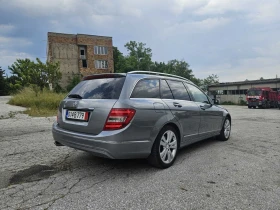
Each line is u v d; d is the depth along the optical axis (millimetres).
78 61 41469
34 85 17984
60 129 3555
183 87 4441
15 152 4457
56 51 39562
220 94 38031
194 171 3439
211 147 4984
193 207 2385
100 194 2660
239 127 8125
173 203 2463
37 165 3699
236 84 35344
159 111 3420
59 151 4539
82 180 3084
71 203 2443
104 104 3051
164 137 3586
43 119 9227
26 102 14375
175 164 3771
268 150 4727
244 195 2664
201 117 4543
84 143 3098
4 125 7695
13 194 2650
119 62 55812
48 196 2605
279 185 2951
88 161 3914
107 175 3270
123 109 2990
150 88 3605
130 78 3391
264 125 8688
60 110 3709
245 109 22000
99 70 42938
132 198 2566
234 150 4715
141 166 3656
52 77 22516
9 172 3375
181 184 2957
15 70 25438
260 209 2359
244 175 3285
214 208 2369
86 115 3178
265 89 24938
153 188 2830
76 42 41312
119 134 2924
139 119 3105
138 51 57156
